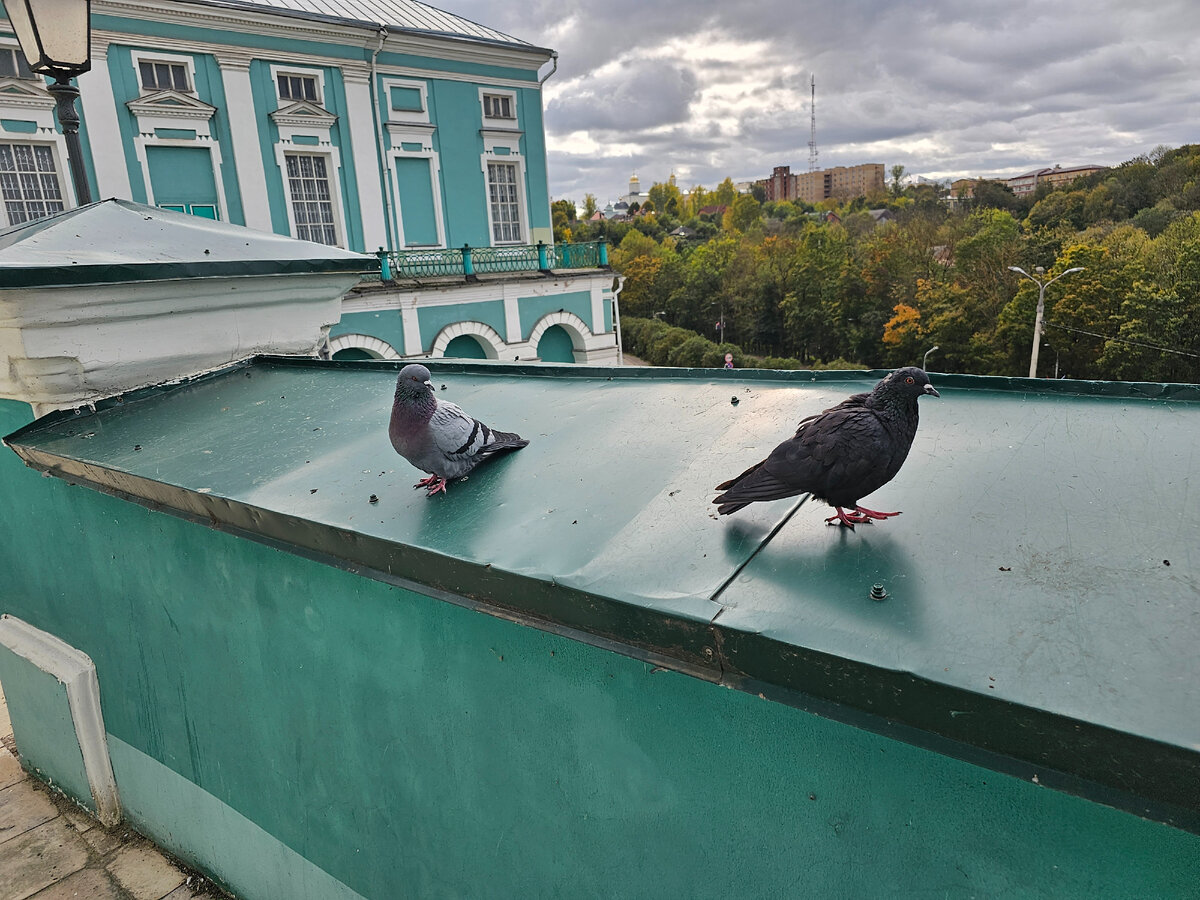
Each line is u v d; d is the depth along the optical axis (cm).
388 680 286
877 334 5853
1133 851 139
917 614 160
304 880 363
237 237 502
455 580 222
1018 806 150
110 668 440
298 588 307
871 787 169
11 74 1627
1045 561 175
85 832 470
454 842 284
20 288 358
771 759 185
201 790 405
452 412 271
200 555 350
